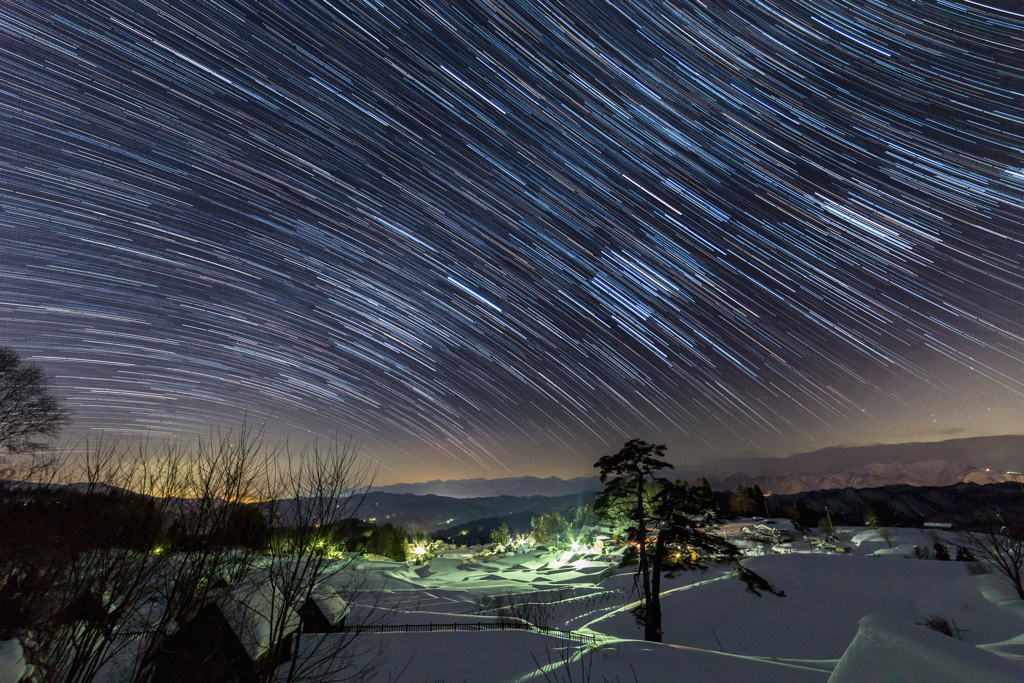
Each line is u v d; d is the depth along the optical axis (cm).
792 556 4347
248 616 1143
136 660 926
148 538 938
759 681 1572
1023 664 741
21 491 891
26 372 2538
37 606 807
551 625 3069
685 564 2794
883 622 945
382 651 1834
